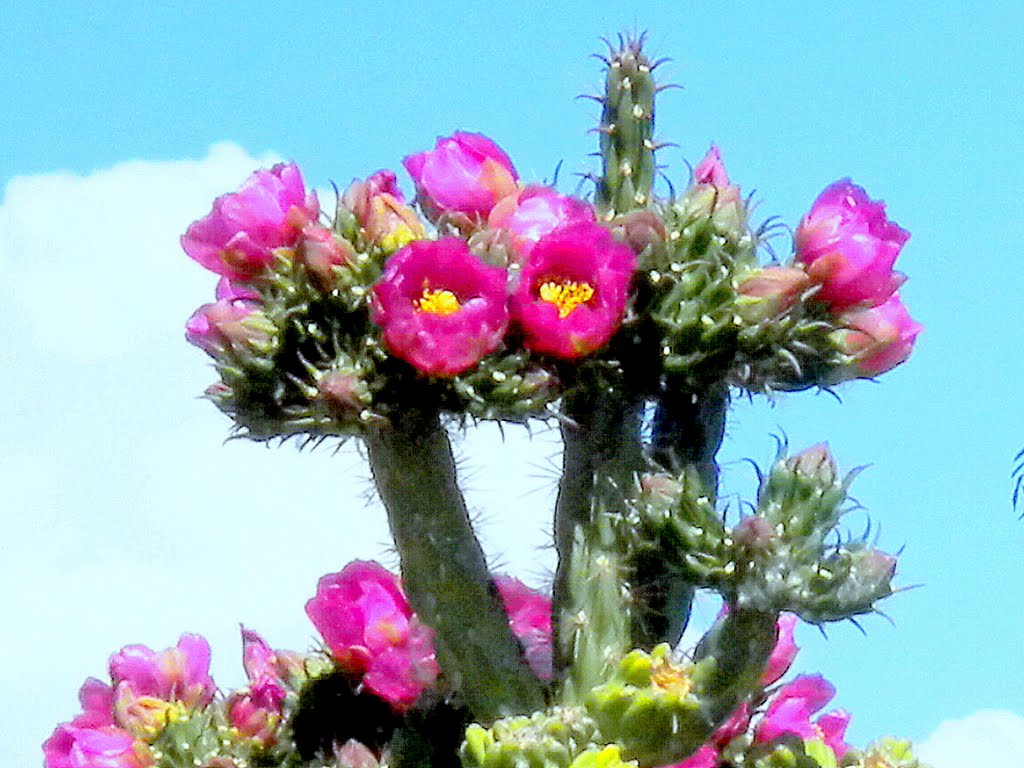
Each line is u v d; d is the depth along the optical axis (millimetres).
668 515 4293
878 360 4625
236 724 5039
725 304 4398
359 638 4875
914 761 5105
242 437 4414
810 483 4262
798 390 4688
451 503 4438
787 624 4988
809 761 4875
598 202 4824
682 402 4688
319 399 4207
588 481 4582
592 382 4418
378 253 4281
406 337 4121
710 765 4781
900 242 4688
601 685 4426
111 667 5184
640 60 4832
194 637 5246
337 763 4703
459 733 4754
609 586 4516
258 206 4379
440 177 4555
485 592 4480
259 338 4266
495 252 4355
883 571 4258
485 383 4230
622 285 4281
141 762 4949
